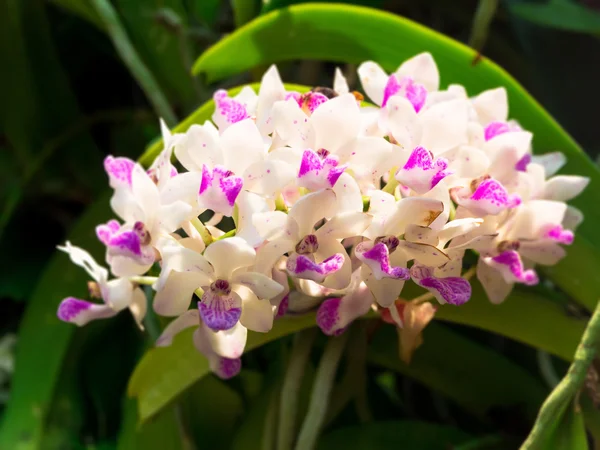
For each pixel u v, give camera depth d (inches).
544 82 20.4
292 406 15.5
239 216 13.3
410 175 13.3
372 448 16.4
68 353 18.0
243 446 16.9
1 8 18.5
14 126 19.6
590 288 15.8
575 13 19.1
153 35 18.7
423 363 17.0
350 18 15.9
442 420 18.5
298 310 14.5
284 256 13.5
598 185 16.1
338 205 13.3
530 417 16.8
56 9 20.5
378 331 17.0
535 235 14.5
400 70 14.8
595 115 20.4
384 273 12.9
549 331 15.7
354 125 13.5
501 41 21.1
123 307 14.0
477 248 14.2
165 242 13.4
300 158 13.4
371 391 18.5
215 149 13.5
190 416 17.3
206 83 17.4
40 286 18.2
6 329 20.4
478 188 13.8
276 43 16.1
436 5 20.9
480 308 15.7
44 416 17.4
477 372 17.0
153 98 17.7
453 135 13.9
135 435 17.2
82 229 18.3
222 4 20.3
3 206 19.8
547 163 15.5
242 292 13.4
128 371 18.3
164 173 13.7
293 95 14.0
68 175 20.4
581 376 14.2
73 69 21.4
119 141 21.1
